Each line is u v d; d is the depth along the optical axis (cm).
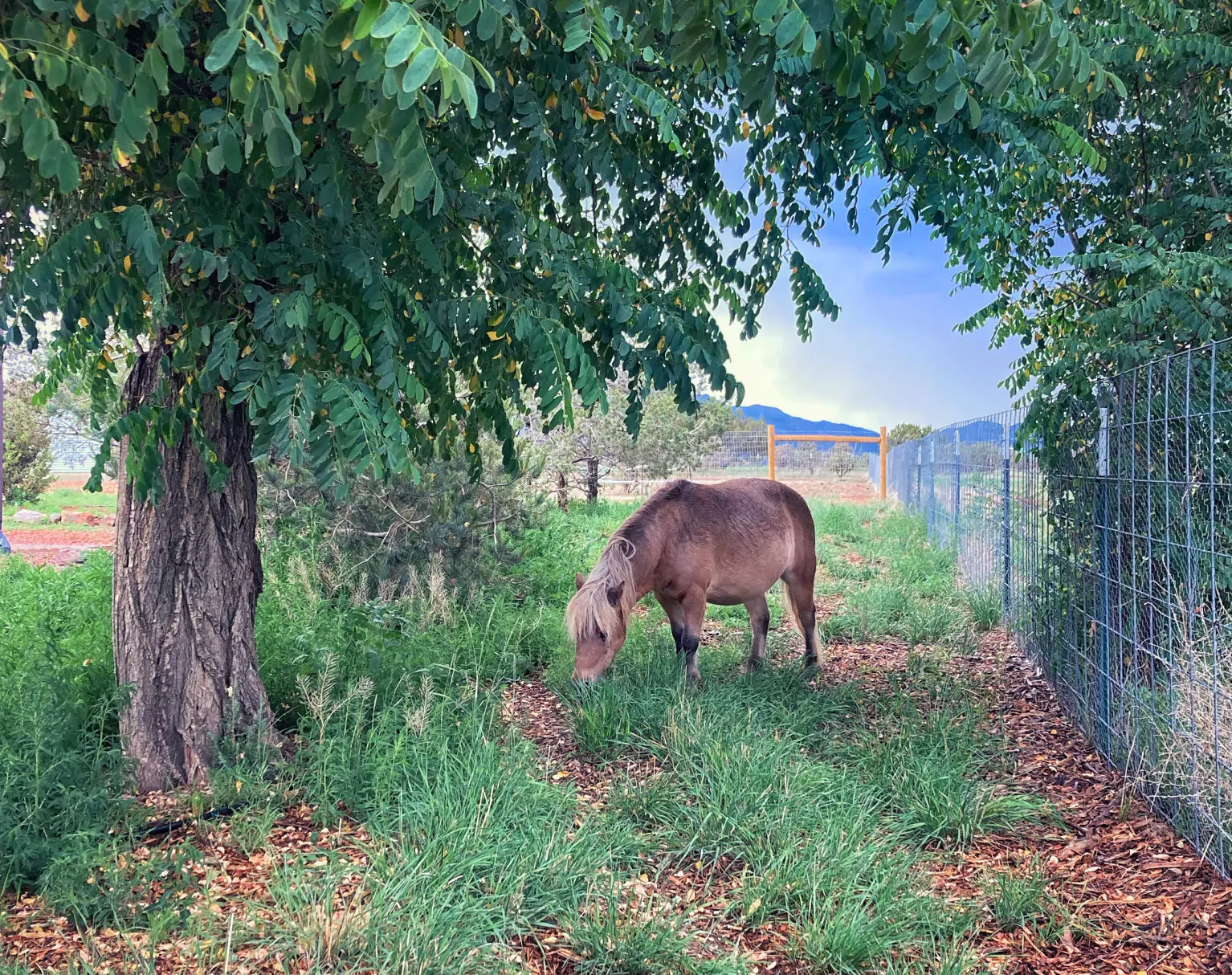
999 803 414
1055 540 599
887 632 817
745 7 208
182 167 273
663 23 216
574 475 1973
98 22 216
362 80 171
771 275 521
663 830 391
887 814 418
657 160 480
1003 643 765
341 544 786
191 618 431
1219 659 370
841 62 227
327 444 290
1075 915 326
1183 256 498
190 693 430
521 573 918
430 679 473
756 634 671
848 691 589
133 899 310
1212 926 316
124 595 429
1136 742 439
